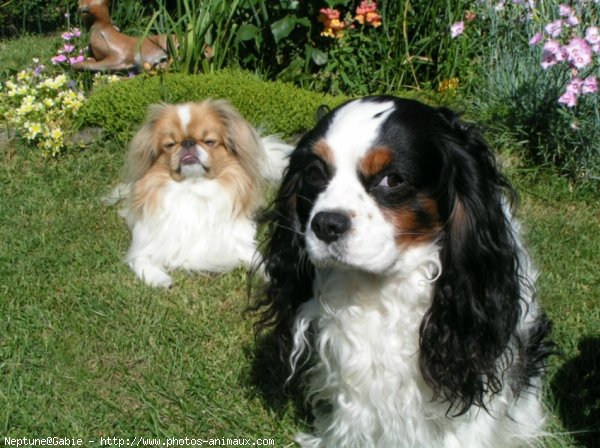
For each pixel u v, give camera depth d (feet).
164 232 3.35
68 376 2.50
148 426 2.30
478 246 1.82
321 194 1.78
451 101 4.28
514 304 1.92
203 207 3.37
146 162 3.48
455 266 1.83
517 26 4.35
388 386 2.00
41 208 3.65
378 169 1.73
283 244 2.11
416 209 1.78
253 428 2.30
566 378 2.41
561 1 4.26
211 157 3.39
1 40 7.00
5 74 5.41
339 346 2.03
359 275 1.91
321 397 2.27
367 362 2.00
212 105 3.51
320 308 2.07
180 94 4.34
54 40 6.28
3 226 3.48
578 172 3.66
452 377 1.91
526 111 3.85
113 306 2.89
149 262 3.28
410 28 4.66
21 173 4.00
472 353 1.90
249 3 4.68
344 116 1.79
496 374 1.98
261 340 2.64
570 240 3.23
